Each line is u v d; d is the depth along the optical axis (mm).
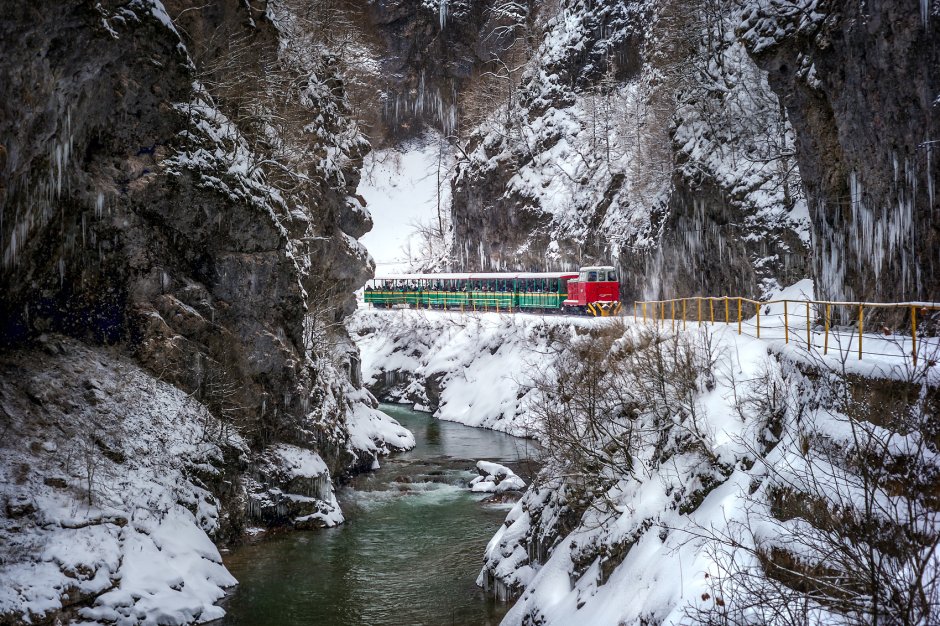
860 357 14672
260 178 28062
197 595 18094
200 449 22203
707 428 17047
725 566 11930
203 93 26688
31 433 18859
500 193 71000
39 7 17156
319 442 28734
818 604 9570
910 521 8438
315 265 34531
